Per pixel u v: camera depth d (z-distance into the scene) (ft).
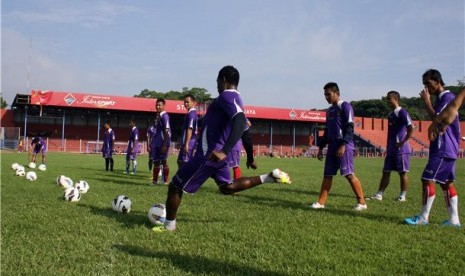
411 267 12.31
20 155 98.07
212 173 15.89
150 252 13.10
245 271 11.42
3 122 159.43
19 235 14.82
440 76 19.03
